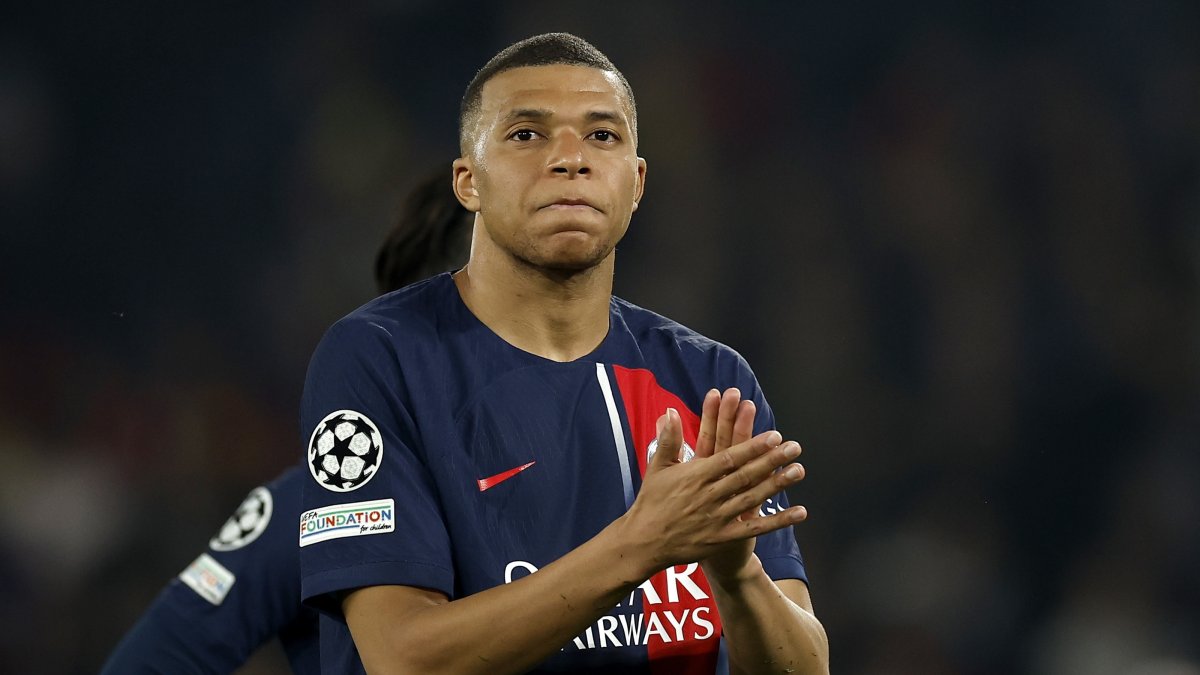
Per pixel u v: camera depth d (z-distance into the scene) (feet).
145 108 103.96
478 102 23.97
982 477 96.89
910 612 90.58
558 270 23.62
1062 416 99.09
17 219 99.86
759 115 108.88
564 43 23.81
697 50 110.11
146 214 102.22
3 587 83.46
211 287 101.60
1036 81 109.50
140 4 104.06
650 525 20.16
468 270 25.39
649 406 24.63
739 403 20.08
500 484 23.20
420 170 104.88
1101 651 88.94
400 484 22.67
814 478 96.94
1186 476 95.81
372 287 101.24
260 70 105.91
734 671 23.18
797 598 24.88
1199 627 89.92
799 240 105.40
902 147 108.17
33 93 102.47
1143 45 110.73
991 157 107.76
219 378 97.66
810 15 111.34
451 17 108.17
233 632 33.65
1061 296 103.35
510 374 23.99
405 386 23.40
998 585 92.53
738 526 20.20
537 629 20.54
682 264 103.50
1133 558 93.04
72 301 99.45
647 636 23.22
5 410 92.17
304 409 23.94
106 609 85.51
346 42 107.24
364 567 22.15
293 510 34.12
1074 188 106.22
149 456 92.94
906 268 104.27
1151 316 102.42
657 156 106.22
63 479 89.25
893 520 95.45
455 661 20.90
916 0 111.86
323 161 104.47
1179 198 106.73
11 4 103.14
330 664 24.47
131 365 97.50
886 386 100.32
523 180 22.85
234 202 103.55
